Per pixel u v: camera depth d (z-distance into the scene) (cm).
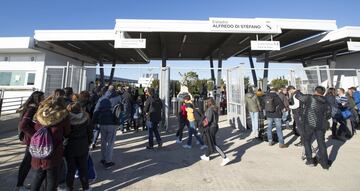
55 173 343
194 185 471
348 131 912
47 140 331
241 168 577
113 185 466
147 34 1609
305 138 607
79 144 404
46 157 330
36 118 349
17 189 420
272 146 805
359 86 1124
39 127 348
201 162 621
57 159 342
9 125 1088
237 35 1595
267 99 809
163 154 692
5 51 1673
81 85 1038
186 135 979
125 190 443
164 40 1745
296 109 769
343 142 863
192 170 559
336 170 566
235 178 511
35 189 341
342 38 1455
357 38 1459
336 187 466
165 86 1059
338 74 1828
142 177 511
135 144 811
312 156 631
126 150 733
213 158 660
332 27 1511
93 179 479
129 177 510
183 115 841
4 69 1706
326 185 476
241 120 1081
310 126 589
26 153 418
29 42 1562
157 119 756
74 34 1616
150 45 1977
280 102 795
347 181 498
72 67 1024
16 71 1702
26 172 421
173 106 1590
